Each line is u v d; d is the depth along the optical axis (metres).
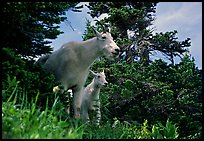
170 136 6.54
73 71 6.61
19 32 5.64
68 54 6.63
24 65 5.47
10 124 3.97
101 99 9.34
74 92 6.83
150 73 14.07
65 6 5.93
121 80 13.70
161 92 13.27
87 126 6.05
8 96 5.00
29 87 5.32
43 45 6.00
